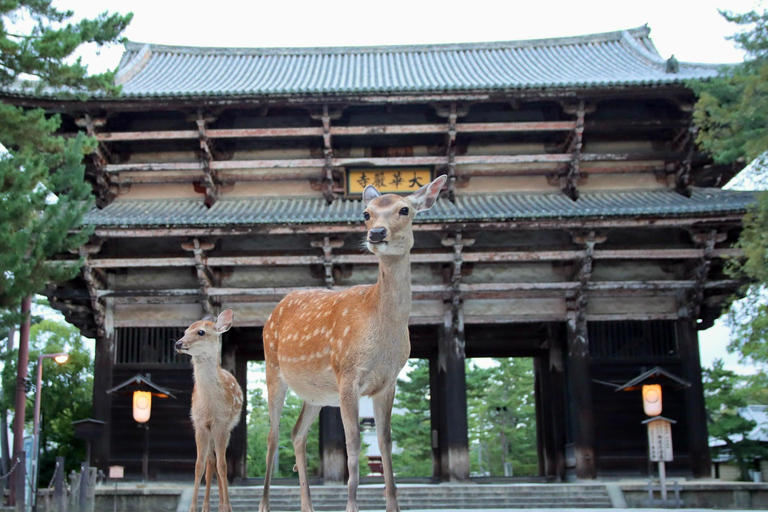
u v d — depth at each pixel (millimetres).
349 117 31141
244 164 29594
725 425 39781
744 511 20031
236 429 29906
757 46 21953
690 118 29219
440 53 41500
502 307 29406
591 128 30031
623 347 29219
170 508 24391
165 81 35500
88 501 21344
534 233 29969
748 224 23500
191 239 27594
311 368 9617
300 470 10141
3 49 18219
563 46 41094
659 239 29891
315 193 31297
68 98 27656
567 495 24578
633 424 28219
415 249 28969
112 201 30641
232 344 31469
